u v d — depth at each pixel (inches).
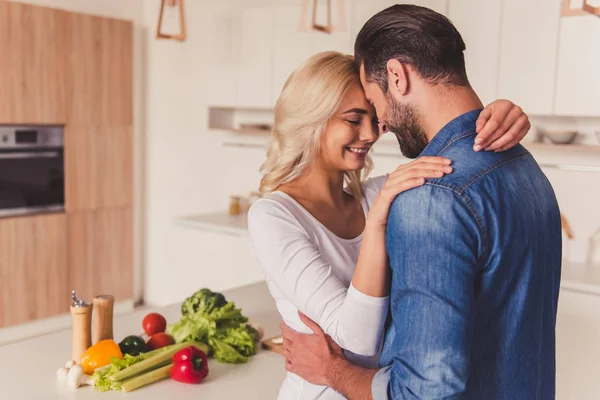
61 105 181.9
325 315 46.2
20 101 171.2
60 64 180.4
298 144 52.9
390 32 40.7
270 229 50.2
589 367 118.9
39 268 180.9
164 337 72.4
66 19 180.7
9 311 174.2
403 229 37.5
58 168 184.2
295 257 48.7
